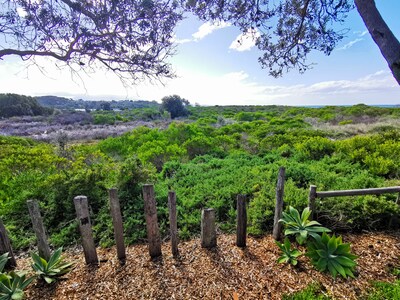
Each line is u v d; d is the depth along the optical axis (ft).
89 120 77.61
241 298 6.42
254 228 10.02
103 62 6.36
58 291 6.77
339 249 7.60
